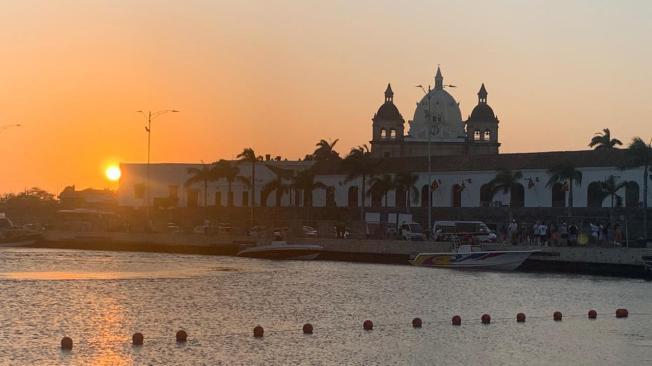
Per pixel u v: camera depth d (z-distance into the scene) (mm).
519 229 144125
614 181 152000
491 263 114375
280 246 136875
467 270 115062
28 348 55062
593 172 158750
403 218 158875
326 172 193125
